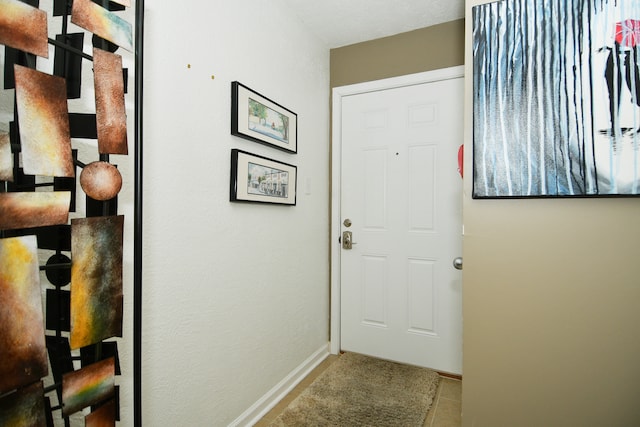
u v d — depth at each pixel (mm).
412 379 2051
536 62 1202
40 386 669
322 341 2395
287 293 1937
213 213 1383
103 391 792
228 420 1470
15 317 636
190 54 1269
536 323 1238
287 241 1939
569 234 1195
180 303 1233
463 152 1337
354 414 1681
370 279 2385
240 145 1542
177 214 1222
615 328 1143
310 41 2207
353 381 2021
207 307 1354
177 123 1218
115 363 841
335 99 2459
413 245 2256
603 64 1120
